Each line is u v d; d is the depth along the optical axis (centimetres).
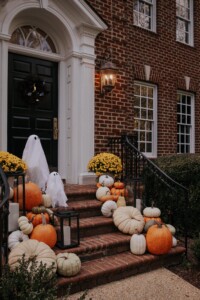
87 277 329
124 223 421
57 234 383
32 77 561
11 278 264
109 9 653
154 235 392
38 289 259
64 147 605
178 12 858
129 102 688
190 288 347
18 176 409
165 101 780
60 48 604
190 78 848
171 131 795
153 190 520
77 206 447
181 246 438
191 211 505
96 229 424
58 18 564
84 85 595
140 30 721
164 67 776
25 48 554
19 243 329
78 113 596
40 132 582
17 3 518
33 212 379
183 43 832
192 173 511
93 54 606
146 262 381
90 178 596
